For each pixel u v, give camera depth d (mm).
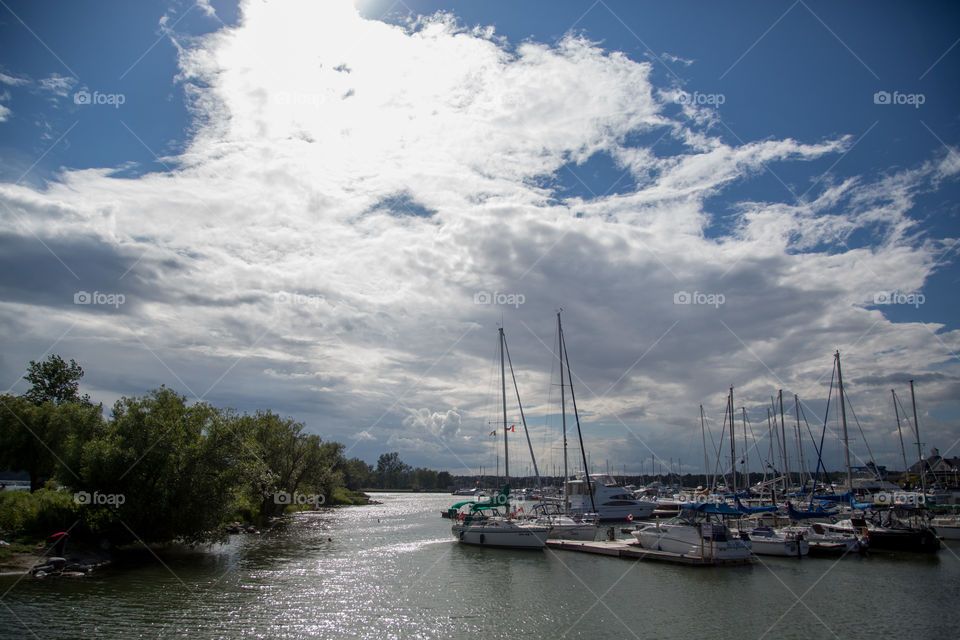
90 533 45219
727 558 47562
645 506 87375
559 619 32094
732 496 86062
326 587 38500
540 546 55094
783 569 46000
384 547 58031
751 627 30969
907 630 30594
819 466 77812
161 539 46656
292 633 28922
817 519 66938
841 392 71938
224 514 48406
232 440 50188
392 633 29391
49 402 71500
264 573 42344
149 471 45719
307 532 72062
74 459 45312
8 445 61812
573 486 87062
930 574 44219
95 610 30766
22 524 43375
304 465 96312
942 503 83188
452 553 54312
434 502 165250
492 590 38719
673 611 33781
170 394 49375
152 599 33406
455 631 29891
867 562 48938
